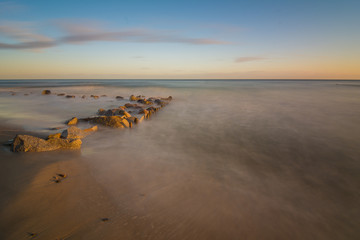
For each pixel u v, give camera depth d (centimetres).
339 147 884
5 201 400
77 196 446
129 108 1841
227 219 408
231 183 557
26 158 612
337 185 567
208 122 1357
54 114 1480
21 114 1438
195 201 462
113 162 658
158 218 398
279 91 4403
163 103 2217
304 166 691
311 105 2189
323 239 373
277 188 542
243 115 1606
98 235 342
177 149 828
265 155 785
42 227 346
